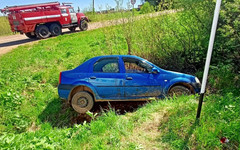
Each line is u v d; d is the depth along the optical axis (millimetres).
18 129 4148
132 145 2732
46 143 2689
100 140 2873
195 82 4367
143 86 4367
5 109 4598
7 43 14734
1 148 2561
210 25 5539
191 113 3182
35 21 13922
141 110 3895
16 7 13297
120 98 4473
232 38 4809
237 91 4258
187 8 5797
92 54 8859
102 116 4020
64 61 8609
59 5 15516
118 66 4441
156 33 6703
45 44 12391
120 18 7281
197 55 6203
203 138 2539
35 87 6016
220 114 2988
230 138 2510
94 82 4363
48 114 4754
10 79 6414
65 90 4426
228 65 5055
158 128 3127
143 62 4488
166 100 4062
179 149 2531
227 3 4688
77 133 3240
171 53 6605
